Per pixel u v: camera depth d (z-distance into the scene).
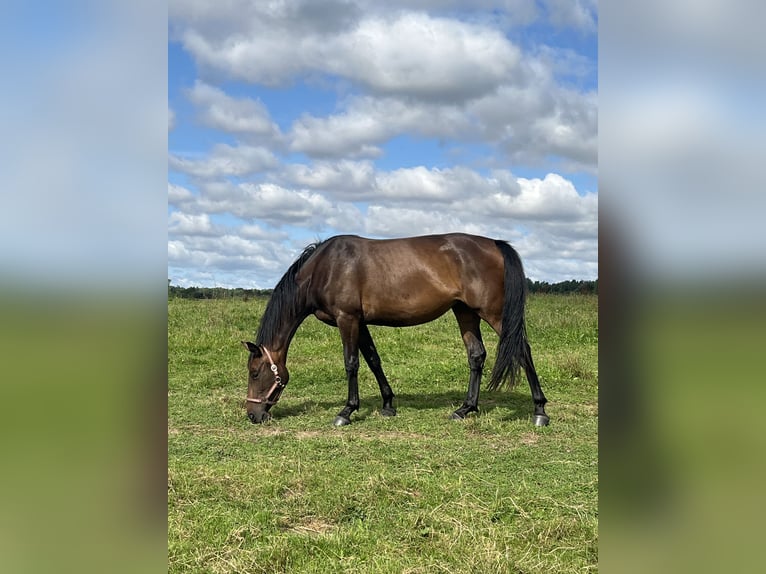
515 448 5.84
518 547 3.48
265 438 6.28
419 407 7.76
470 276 6.83
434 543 3.53
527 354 6.74
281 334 7.13
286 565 3.31
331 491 4.40
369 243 7.23
